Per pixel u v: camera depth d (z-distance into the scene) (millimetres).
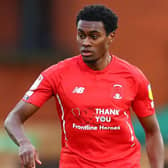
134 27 50094
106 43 15859
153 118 16641
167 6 50406
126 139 15844
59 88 15820
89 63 15805
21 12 50281
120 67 16031
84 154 15773
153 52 50406
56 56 48062
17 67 48750
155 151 16781
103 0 49688
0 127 43875
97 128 15633
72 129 15758
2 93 49125
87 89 15719
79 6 49562
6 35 50406
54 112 48750
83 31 15586
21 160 15188
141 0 50062
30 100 15883
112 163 15742
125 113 15844
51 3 49906
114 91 15773
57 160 37406
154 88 50406
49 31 49969
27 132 41594
